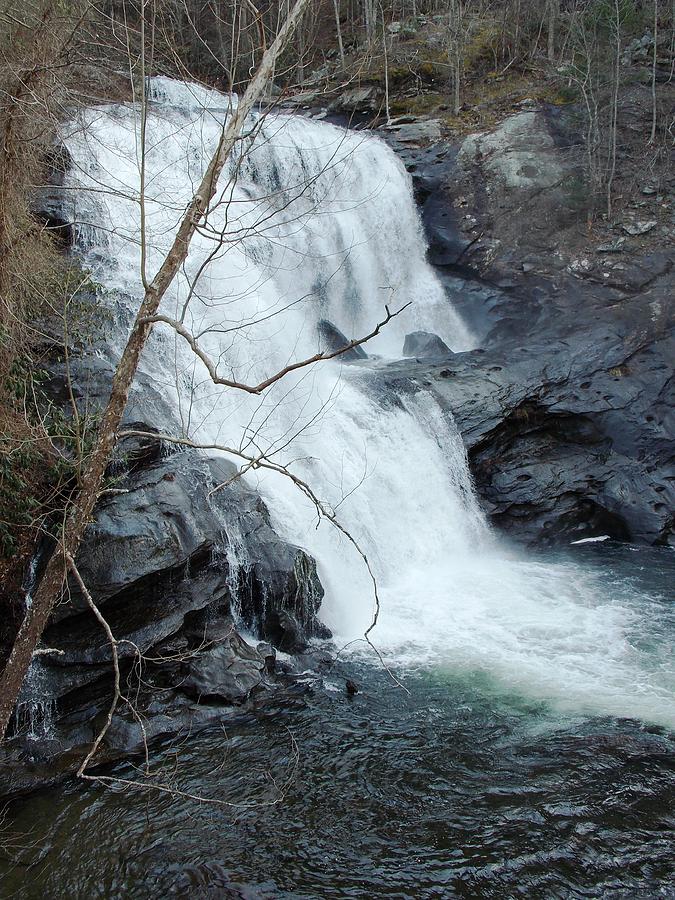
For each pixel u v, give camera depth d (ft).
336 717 30.22
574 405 57.72
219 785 26.02
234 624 33.99
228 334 49.11
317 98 92.99
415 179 80.53
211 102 69.21
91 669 29.01
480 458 54.39
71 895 21.53
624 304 66.03
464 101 90.48
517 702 31.60
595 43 83.10
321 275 68.08
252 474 41.24
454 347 72.64
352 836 23.84
